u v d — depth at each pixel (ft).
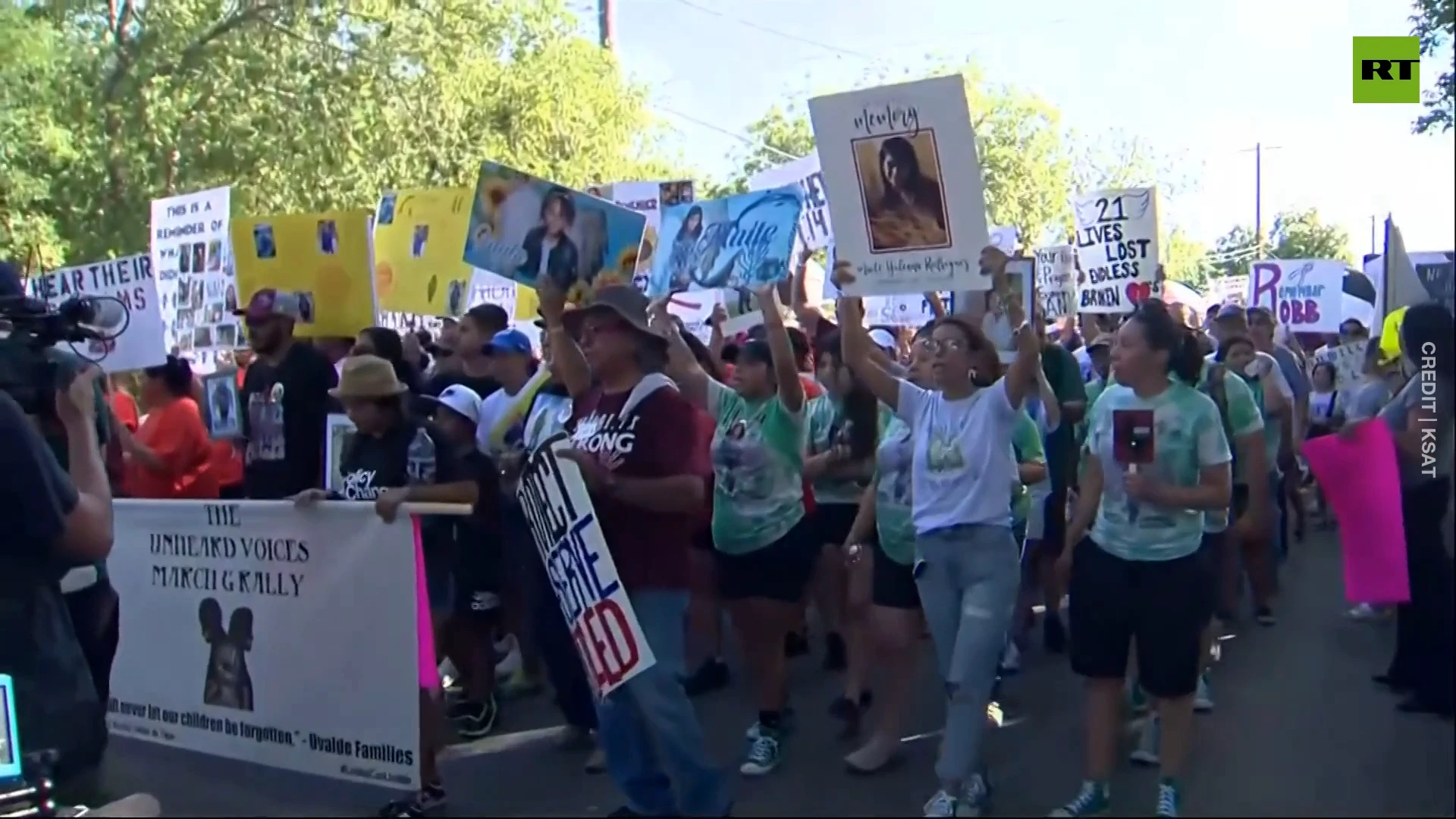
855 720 21.72
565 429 18.04
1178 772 16.65
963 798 17.52
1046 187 114.42
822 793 18.94
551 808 18.71
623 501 16.06
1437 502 19.07
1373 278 48.73
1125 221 36.22
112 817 16.51
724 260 25.41
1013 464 17.76
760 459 20.16
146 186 58.59
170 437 25.82
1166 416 16.28
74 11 58.59
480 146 69.92
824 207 32.22
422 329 41.37
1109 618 16.61
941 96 17.22
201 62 59.11
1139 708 21.98
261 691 20.20
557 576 16.53
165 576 21.26
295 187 61.21
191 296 32.24
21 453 13.75
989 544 17.26
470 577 22.02
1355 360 26.27
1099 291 36.91
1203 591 16.33
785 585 20.07
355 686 19.15
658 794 16.69
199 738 21.02
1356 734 20.34
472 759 21.24
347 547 19.13
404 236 29.94
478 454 21.90
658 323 21.15
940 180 17.42
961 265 17.51
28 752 14.49
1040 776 19.49
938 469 17.58
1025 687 24.73
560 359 19.16
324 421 23.04
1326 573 34.94
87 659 17.90
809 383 25.52
